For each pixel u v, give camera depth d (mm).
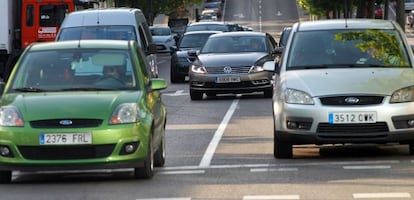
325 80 30047
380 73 30625
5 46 72562
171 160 31500
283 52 32969
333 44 32625
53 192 25328
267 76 57469
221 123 44344
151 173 27125
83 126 25672
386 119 29047
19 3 74188
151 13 173500
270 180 26438
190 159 31641
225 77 57062
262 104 54406
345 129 29188
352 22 33875
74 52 28906
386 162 29375
